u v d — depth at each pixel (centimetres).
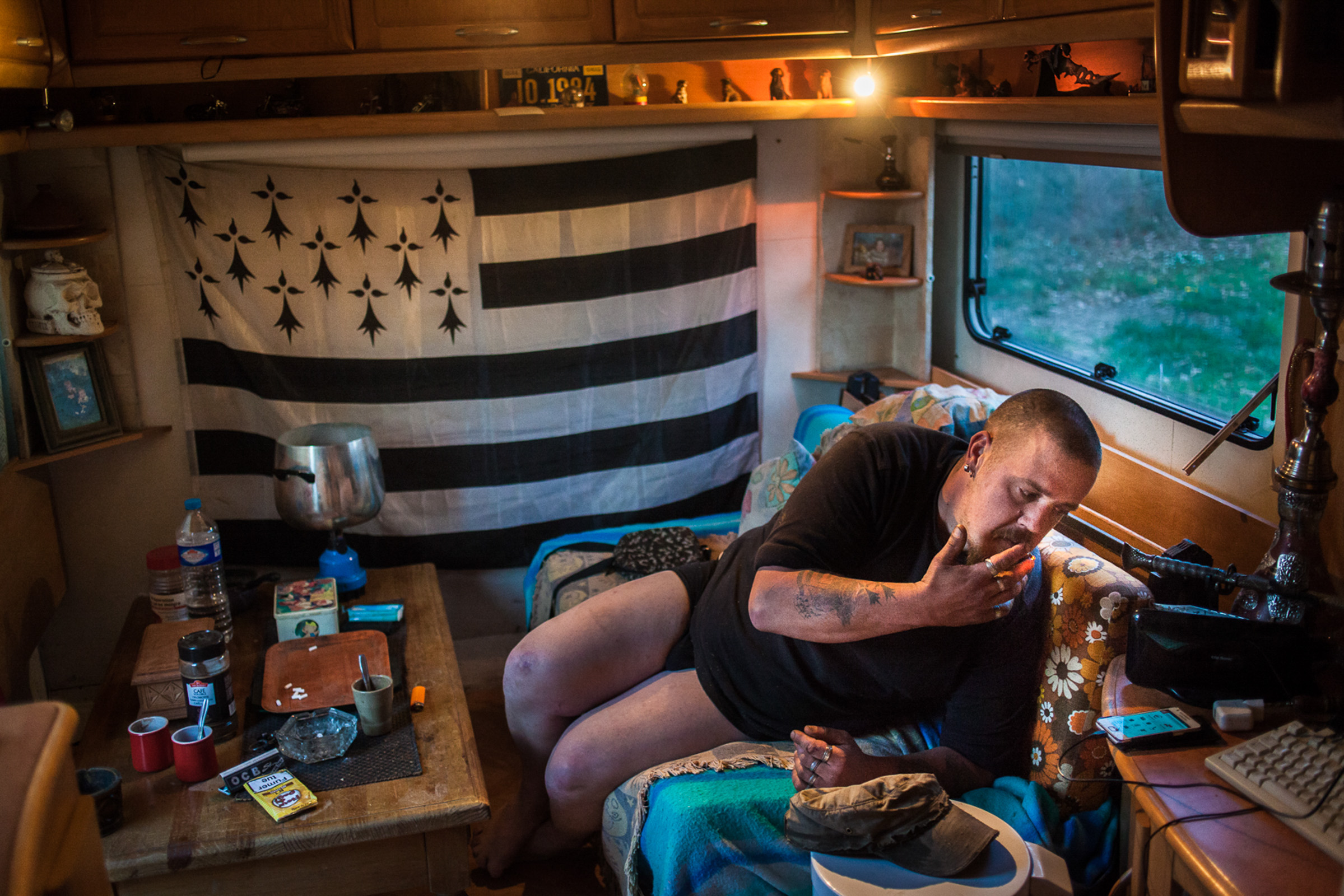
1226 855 125
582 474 341
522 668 220
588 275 325
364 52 266
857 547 188
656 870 181
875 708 201
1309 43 113
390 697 209
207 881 179
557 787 210
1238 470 210
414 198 308
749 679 203
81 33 255
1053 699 187
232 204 299
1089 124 237
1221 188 145
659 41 277
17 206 286
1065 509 164
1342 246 149
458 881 190
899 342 351
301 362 313
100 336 286
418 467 327
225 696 209
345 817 181
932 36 252
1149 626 161
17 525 272
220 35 259
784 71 328
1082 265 268
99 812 177
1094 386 260
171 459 314
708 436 349
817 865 156
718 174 329
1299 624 159
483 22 268
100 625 319
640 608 224
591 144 313
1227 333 217
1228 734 152
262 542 323
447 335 319
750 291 343
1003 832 161
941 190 334
